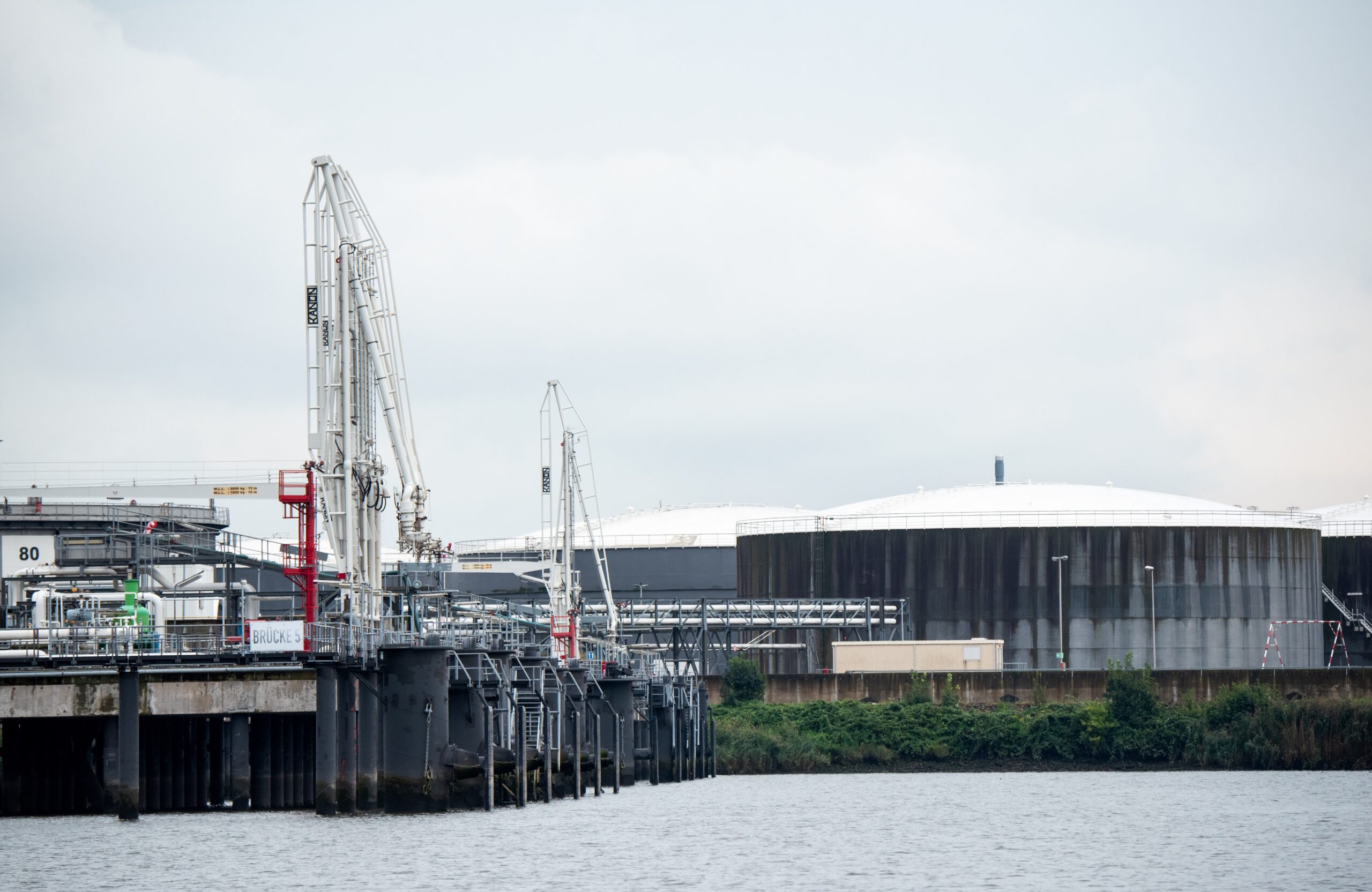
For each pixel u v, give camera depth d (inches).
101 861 6422.2
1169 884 6456.7
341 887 5954.7
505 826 7534.5
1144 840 7790.4
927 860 7047.2
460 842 6943.9
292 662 7450.8
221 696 7313.0
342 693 7317.9
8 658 7431.1
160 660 7470.5
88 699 7303.2
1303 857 7185.0
